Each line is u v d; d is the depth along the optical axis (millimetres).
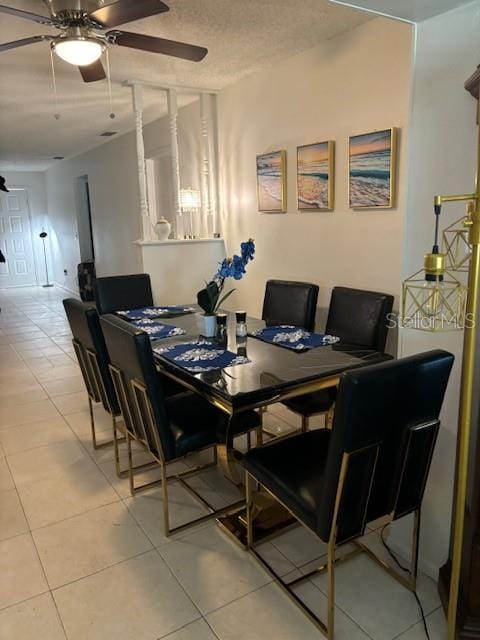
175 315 3254
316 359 2172
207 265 4438
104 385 2449
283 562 1921
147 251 4121
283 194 3605
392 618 1643
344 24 2789
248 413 2117
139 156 4102
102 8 2043
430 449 1543
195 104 4617
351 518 1469
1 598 1756
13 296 9109
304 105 3311
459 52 1460
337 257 3230
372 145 2797
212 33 2916
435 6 1439
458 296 1324
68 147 7133
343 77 2971
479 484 1449
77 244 8711
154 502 2336
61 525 2162
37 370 4484
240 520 2154
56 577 1853
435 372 1404
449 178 1543
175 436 2041
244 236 4195
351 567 1885
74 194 8461
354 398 1265
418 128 1607
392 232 2803
